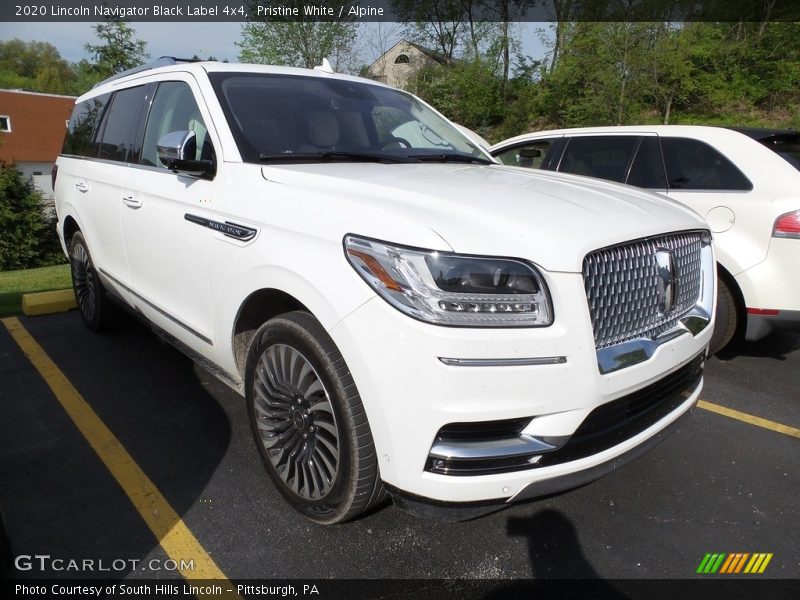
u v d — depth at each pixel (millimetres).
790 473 3094
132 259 3680
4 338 4840
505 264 1957
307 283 2189
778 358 4789
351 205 2191
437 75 28531
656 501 2814
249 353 2623
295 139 3029
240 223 2576
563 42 21438
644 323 2307
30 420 3434
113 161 4016
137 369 4191
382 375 1955
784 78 18141
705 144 4617
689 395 2676
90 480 2840
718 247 4281
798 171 4188
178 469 2947
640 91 18016
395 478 2027
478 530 2555
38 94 44781
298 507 2518
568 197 2461
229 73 3289
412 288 1919
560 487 2096
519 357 1915
